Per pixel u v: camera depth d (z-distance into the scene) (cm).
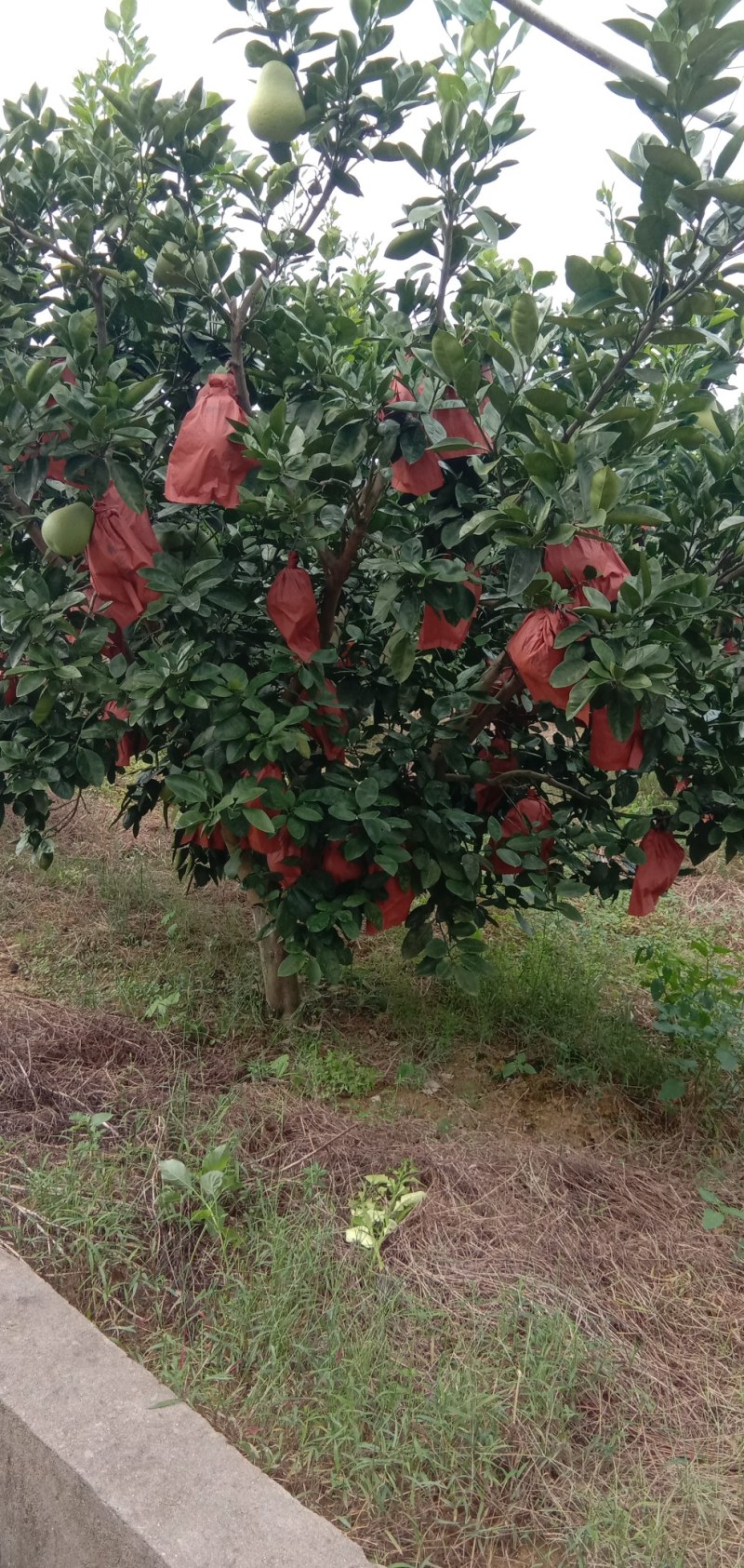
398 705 346
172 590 285
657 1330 269
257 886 341
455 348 252
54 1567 208
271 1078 363
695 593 279
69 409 264
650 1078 385
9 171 353
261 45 287
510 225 306
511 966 450
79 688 307
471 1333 252
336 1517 208
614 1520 209
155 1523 188
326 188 310
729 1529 214
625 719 258
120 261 342
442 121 272
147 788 379
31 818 352
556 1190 313
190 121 308
